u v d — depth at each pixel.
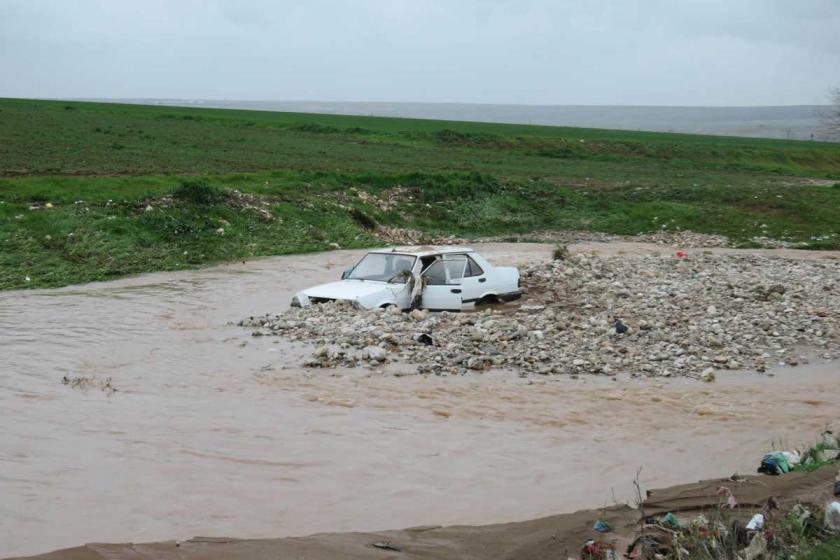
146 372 12.09
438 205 39.78
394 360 12.86
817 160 85.50
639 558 5.80
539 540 6.25
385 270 17.25
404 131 80.94
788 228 39.44
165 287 21.58
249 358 13.02
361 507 7.22
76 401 10.42
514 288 18.33
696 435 9.46
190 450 8.61
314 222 32.78
